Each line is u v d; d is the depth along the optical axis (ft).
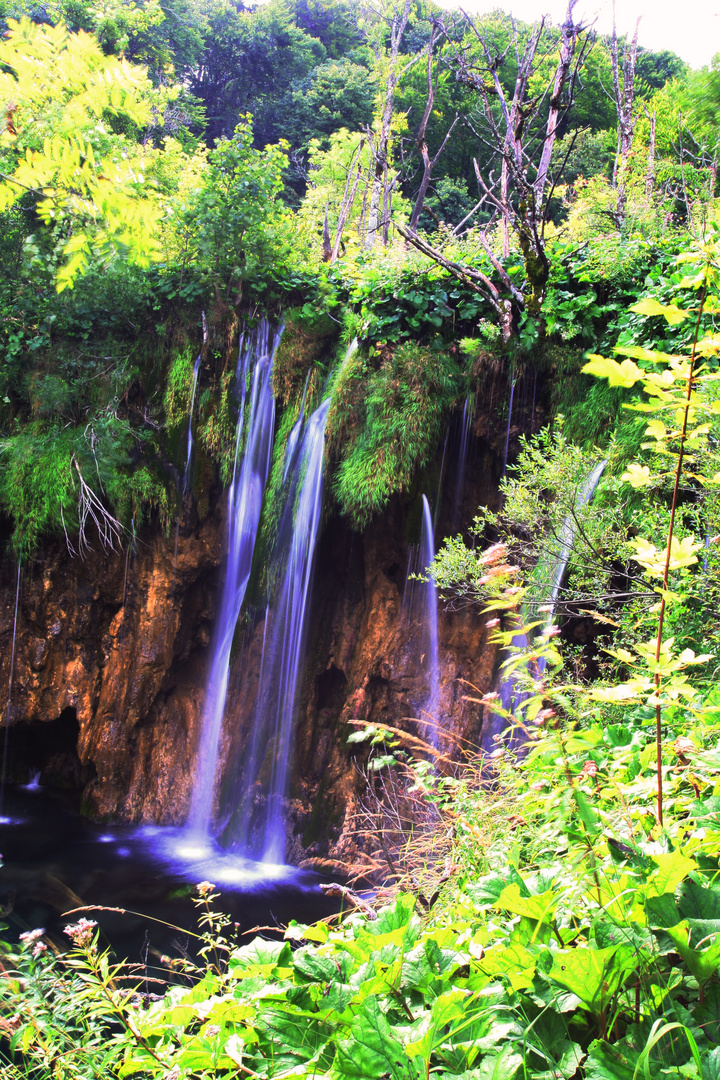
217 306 30.14
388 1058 4.33
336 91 102.06
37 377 30.27
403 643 25.85
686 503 13.75
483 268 26.68
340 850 24.67
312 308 29.22
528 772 8.68
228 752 28.19
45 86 11.23
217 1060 5.09
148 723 29.45
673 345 19.89
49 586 28.99
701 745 7.24
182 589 29.14
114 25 48.32
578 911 5.55
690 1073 3.69
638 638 13.67
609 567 15.56
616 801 6.78
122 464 29.07
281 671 27.48
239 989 5.68
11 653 29.01
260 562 28.09
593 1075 4.05
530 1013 4.66
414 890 9.46
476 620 24.88
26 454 28.94
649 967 4.52
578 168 63.21
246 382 29.43
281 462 28.07
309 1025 5.04
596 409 21.98
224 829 27.20
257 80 118.32
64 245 23.99
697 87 17.71
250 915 21.22
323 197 51.78
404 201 57.41
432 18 30.66
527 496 15.51
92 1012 6.31
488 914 6.43
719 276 4.70
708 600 12.41
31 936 6.73
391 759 8.86
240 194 29.76
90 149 11.09
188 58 96.89
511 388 23.81
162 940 19.02
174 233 30.32
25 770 30.60
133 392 30.86
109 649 29.32
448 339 26.55
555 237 37.06
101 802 28.73
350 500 25.12
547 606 16.56
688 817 6.16
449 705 24.82
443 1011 4.38
